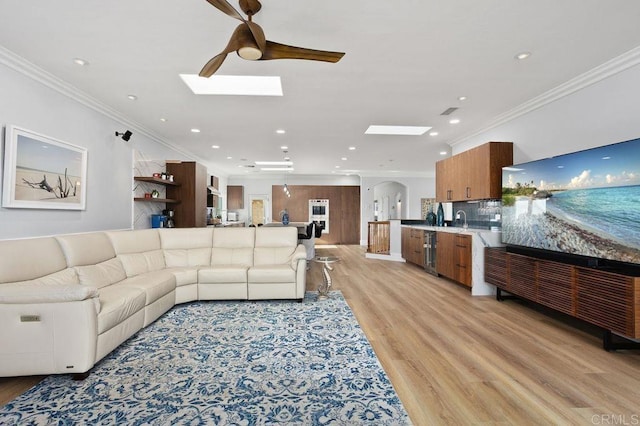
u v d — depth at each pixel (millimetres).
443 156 7695
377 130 5371
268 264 4395
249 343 2680
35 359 2049
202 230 4656
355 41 2527
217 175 10297
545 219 3281
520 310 3576
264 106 4062
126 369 2234
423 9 2121
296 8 2098
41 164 3061
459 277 4648
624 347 2496
